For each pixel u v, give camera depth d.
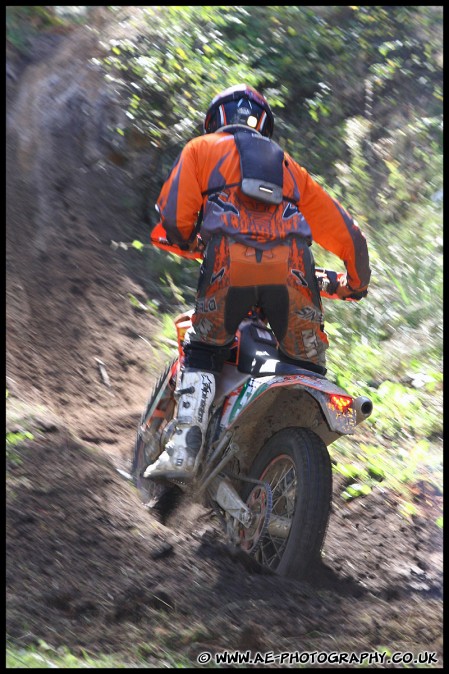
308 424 7.11
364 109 14.79
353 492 8.54
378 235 12.76
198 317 6.83
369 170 13.98
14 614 5.37
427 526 8.28
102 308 10.99
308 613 6.02
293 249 6.69
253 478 6.91
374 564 7.51
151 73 12.94
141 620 5.58
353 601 6.51
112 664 4.98
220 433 6.87
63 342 10.31
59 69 13.25
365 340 11.21
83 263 11.44
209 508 7.45
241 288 6.62
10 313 10.30
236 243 6.57
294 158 13.79
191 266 12.16
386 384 10.25
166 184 6.96
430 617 6.46
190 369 6.93
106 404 9.65
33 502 6.49
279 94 14.21
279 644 5.48
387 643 5.80
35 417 7.68
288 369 6.66
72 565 5.96
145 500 7.50
